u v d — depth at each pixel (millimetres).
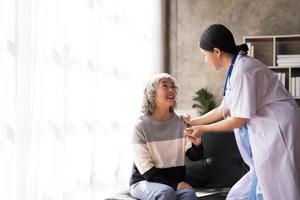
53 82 2760
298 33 4824
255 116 2229
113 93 3682
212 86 5023
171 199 2363
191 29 5102
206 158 3068
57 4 2775
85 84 3166
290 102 2264
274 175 2158
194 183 3068
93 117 3268
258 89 2205
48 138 2715
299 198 2129
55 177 2754
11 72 2377
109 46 3602
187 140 2680
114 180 3666
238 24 4984
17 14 2396
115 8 3709
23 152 2404
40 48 2609
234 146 3047
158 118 2709
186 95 5062
